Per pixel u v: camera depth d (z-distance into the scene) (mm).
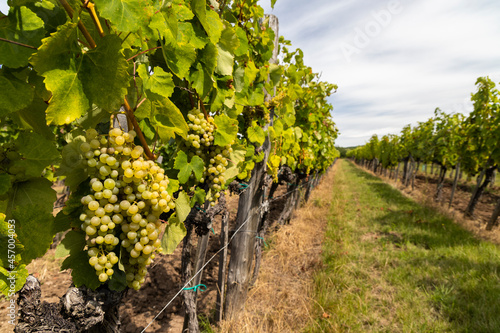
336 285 3947
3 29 681
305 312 3367
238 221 3125
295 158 5773
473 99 8805
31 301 909
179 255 4715
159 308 3422
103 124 1253
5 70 742
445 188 15312
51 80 644
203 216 2160
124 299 3510
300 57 4551
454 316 3342
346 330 3078
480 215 9586
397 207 9055
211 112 1863
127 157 961
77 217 1028
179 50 1118
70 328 962
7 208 879
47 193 938
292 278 4355
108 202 931
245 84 2270
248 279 3229
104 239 917
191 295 2424
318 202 9773
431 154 12000
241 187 3008
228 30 1627
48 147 904
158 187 998
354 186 15133
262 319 3248
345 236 6105
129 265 1073
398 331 3135
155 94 991
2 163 856
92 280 1036
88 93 708
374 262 4875
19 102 754
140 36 846
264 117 3027
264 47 2744
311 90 6082
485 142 8297
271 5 2354
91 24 819
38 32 721
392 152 18625
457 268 4430
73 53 685
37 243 914
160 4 955
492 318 3107
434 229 6449
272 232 5980
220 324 2990
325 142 8789
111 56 696
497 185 15867
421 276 4270
